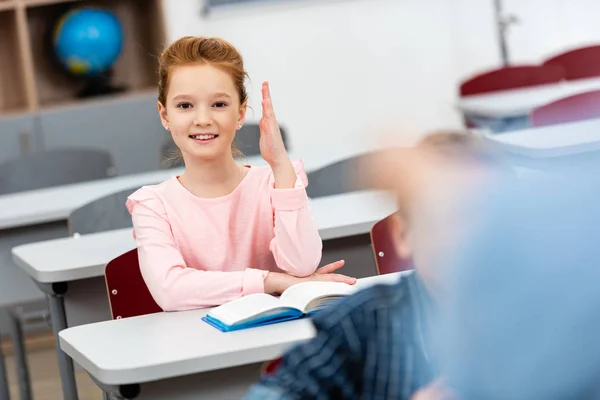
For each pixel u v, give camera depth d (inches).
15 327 162.4
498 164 44.8
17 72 238.2
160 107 97.3
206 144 93.5
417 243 44.1
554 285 35.4
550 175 38.9
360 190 136.7
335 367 48.1
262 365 74.7
